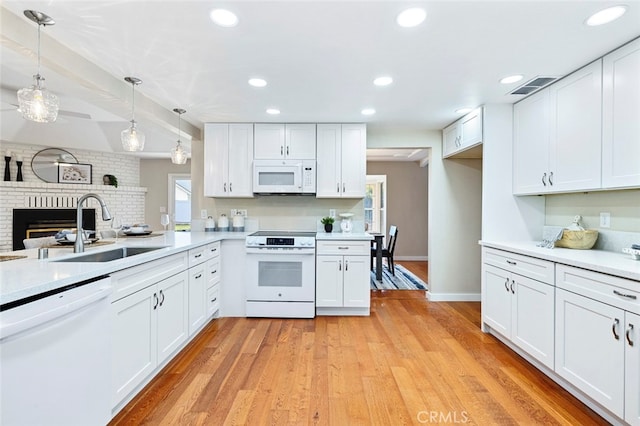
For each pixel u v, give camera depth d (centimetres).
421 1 151
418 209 716
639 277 149
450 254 409
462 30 177
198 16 164
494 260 279
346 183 370
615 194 228
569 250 232
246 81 248
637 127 186
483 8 157
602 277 170
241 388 204
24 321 114
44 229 518
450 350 261
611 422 171
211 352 255
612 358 164
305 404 188
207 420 173
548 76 239
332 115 340
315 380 214
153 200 671
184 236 330
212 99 290
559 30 177
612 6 155
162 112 313
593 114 215
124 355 177
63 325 132
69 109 407
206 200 407
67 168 543
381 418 176
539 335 220
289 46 194
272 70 228
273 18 165
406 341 279
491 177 302
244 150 371
